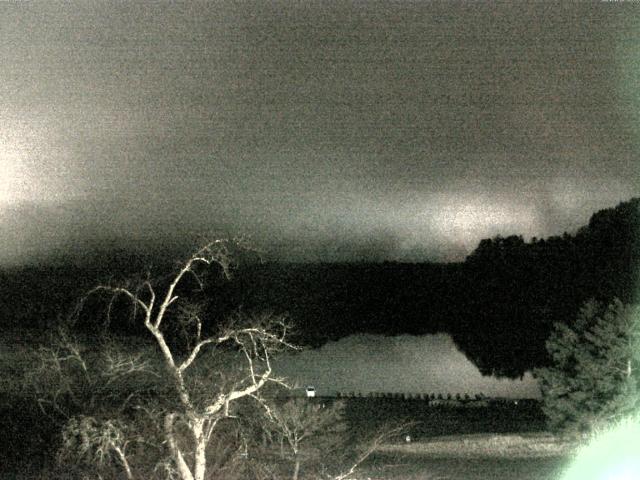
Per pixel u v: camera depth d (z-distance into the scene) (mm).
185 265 22812
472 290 135250
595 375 32750
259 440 28047
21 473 25234
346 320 127375
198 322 23484
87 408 24391
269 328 25516
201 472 22281
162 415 23438
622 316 32594
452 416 45094
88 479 23844
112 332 25156
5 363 32719
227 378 23672
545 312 112812
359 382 63469
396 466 30156
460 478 27594
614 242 103125
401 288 143500
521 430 39812
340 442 32562
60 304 37250
